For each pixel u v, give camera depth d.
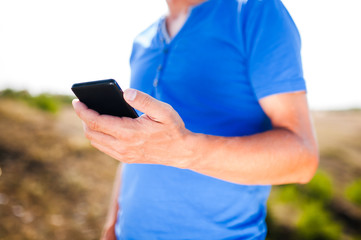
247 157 0.60
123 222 1.01
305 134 0.68
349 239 5.47
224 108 0.82
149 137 0.57
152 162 0.64
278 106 0.71
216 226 0.85
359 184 7.43
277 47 0.71
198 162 0.61
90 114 0.60
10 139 6.95
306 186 7.08
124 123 0.57
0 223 3.96
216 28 0.83
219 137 0.62
